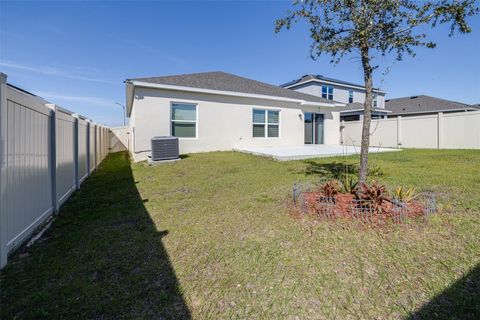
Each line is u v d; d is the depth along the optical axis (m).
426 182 5.53
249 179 6.50
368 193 3.66
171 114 10.92
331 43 4.14
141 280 2.29
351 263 2.48
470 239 2.85
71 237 3.28
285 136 14.12
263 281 2.25
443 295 1.97
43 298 2.04
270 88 15.23
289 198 4.68
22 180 3.10
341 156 10.55
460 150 12.65
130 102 13.20
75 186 6.07
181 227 3.54
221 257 2.68
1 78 2.48
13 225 2.87
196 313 1.88
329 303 1.95
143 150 10.35
